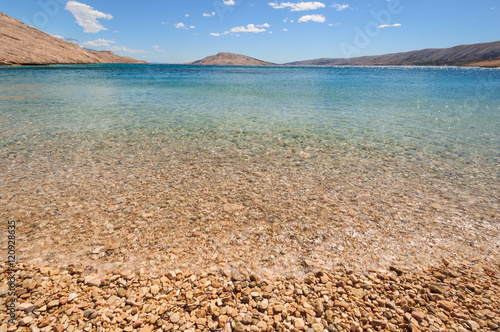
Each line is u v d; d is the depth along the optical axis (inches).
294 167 328.8
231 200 248.4
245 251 181.3
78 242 184.1
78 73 2223.2
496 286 153.1
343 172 315.9
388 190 272.2
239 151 382.6
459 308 136.9
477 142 431.8
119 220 211.6
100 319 125.9
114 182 277.4
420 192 268.8
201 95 1010.1
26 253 170.9
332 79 2299.5
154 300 139.2
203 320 127.7
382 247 188.5
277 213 228.4
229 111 681.6
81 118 553.9
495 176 305.7
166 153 368.2
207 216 221.5
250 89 1275.8
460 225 214.8
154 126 507.5
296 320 128.6
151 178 289.9
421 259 177.2
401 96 1051.3
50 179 278.5
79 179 281.1
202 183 281.7
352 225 213.2
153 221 212.1
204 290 147.3
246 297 142.7
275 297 143.9
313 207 239.0
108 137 430.6
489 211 235.0
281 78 2315.5
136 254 174.9
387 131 497.4
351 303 140.2
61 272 156.6
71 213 218.7
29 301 134.0
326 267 168.7
